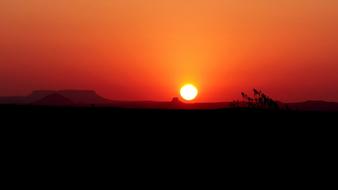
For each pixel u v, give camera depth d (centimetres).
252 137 3116
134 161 2433
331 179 2092
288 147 2781
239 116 4075
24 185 1947
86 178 2083
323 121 3775
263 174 2178
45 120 4006
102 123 3834
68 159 2467
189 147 2800
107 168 2284
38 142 2944
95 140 3055
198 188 1942
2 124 3684
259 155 2581
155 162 2427
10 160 2416
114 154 2602
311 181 2047
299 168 2272
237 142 2953
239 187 1959
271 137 3117
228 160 2459
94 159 2478
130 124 3753
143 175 2142
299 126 3503
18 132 3319
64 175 2128
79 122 3891
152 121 3916
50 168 2258
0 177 2072
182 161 2434
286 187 1964
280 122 3694
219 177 2130
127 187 1945
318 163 2381
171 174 2170
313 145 2836
